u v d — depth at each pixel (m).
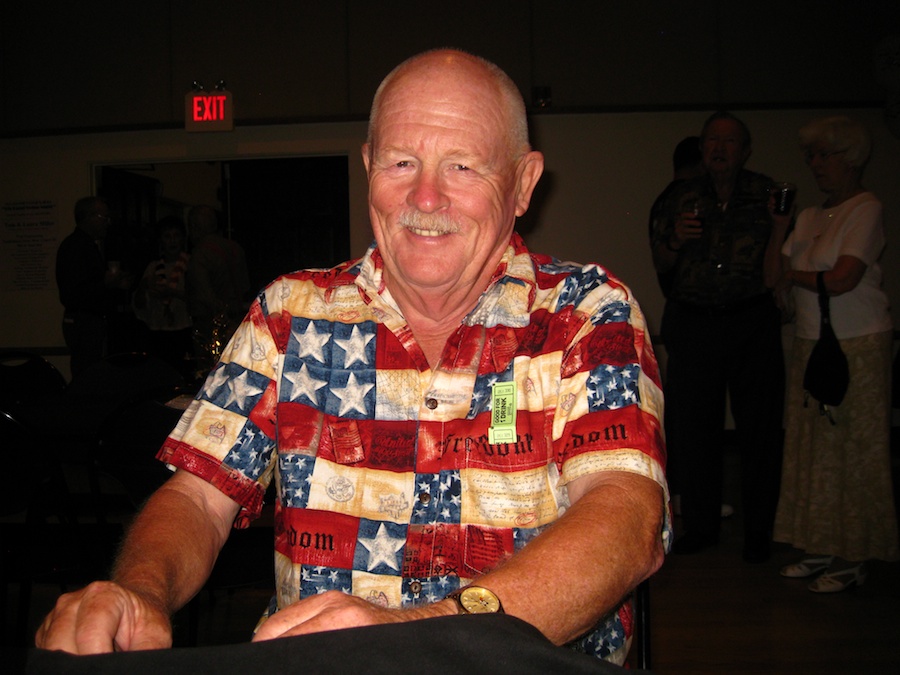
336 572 0.98
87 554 2.00
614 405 0.88
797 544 3.02
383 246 1.03
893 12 5.61
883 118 5.66
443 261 0.99
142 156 6.05
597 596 0.69
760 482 3.33
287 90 5.84
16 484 2.14
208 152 6.00
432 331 1.08
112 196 6.28
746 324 3.29
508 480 0.97
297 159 6.40
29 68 6.01
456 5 5.72
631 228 5.76
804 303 2.99
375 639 0.41
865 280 2.85
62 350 6.01
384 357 1.04
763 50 5.66
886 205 5.64
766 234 3.27
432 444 1.00
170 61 5.91
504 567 0.69
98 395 2.80
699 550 3.47
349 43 5.79
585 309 0.99
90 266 5.16
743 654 2.43
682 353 3.39
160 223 6.03
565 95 5.71
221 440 1.03
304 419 1.03
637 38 5.67
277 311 1.09
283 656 0.40
